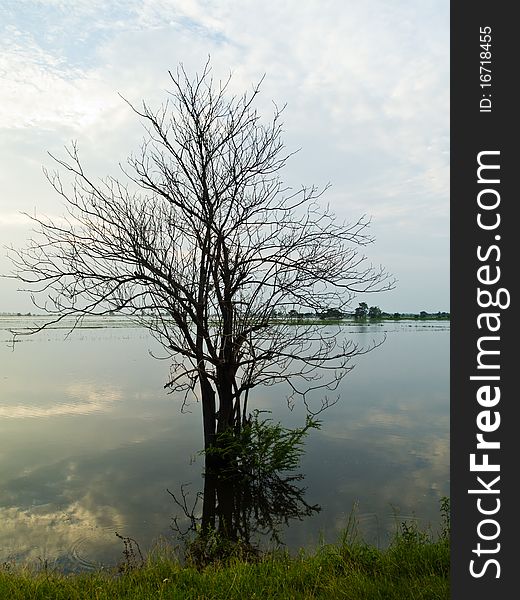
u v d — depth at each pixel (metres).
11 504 10.75
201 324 12.48
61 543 8.93
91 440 15.62
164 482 12.18
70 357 41.88
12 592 5.64
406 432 16.16
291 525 9.66
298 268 12.40
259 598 5.37
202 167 12.63
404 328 103.81
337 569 6.08
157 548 8.26
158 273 11.83
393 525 9.38
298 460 12.30
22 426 17.36
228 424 12.87
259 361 13.21
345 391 23.94
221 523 10.02
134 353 46.25
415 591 5.16
